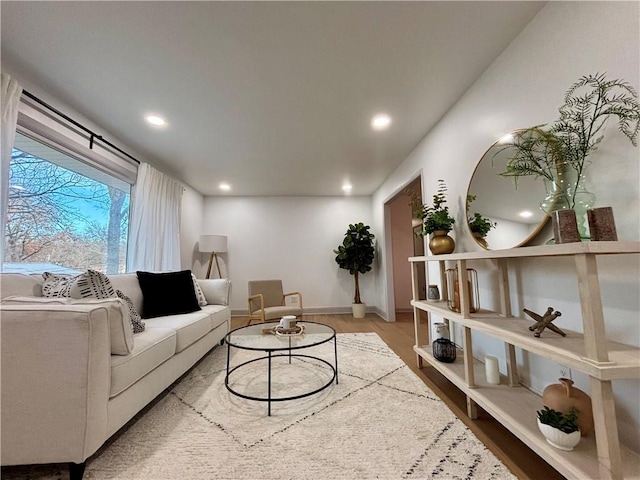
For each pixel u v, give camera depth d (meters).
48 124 2.16
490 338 2.06
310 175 4.25
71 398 1.20
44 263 2.23
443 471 1.23
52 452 1.18
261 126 2.72
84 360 1.21
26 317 1.20
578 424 1.16
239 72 1.97
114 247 3.00
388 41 1.71
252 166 3.82
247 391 2.08
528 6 1.51
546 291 1.55
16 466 1.30
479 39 1.72
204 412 1.77
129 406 1.49
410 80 2.09
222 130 2.79
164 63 1.87
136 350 1.56
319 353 2.94
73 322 1.21
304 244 5.43
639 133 1.12
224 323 3.26
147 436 1.51
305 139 3.02
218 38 1.67
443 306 2.21
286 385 2.16
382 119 2.63
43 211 2.23
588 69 1.30
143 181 3.19
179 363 2.11
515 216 1.69
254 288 4.20
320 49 1.76
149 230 3.27
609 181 1.22
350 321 4.60
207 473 1.24
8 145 1.75
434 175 2.77
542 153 1.49
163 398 1.98
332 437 1.49
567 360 1.03
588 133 1.28
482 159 1.97
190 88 2.14
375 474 1.22
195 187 4.82
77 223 2.54
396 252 5.55
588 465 1.00
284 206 5.47
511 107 1.76
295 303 5.26
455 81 2.12
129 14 1.50
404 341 3.38
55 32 1.61
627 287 1.14
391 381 2.21
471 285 2.00
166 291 2.71
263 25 1.58
